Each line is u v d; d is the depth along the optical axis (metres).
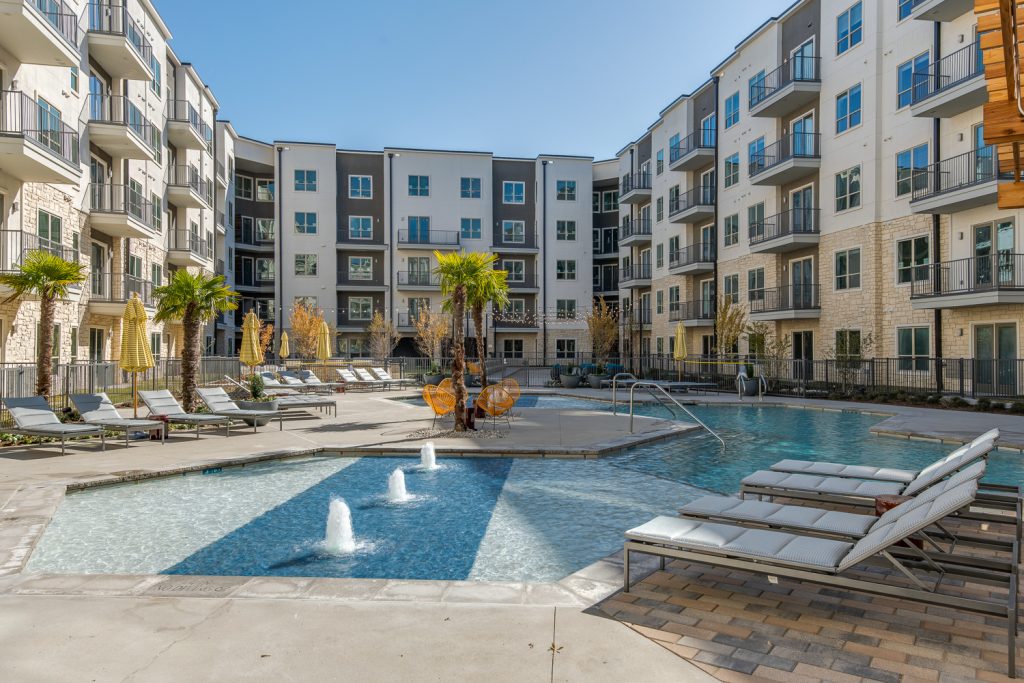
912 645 3.54
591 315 38.88
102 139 22.88
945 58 20.69
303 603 4.09
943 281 21.16
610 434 12.53
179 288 15.88
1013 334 19.19
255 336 20.41
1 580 4.51
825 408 19.00
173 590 4.32
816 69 26.47
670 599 4.20
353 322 48.56
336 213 48.16
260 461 9.95
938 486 4.57
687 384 24.31
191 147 32.94
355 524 6.62
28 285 13.44
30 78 18.39
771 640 3.59
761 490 6.43
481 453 10.46
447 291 13.77
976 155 20.00
